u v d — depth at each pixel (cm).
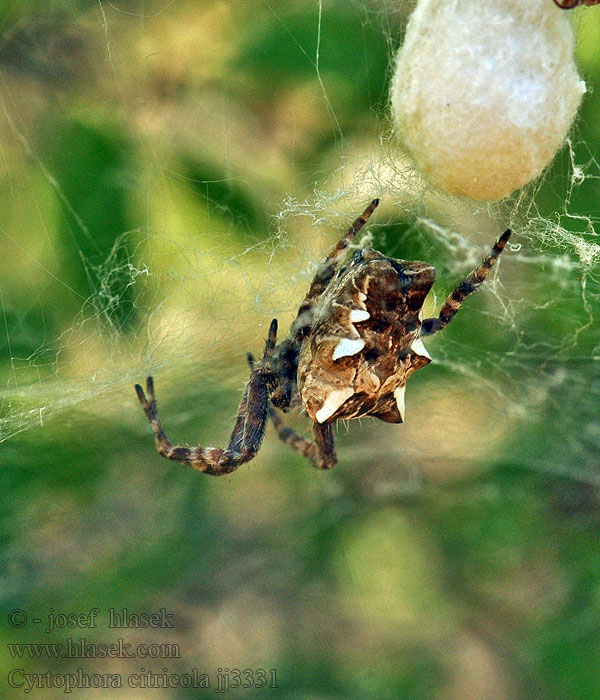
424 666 15
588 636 14
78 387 14
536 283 14
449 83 12
